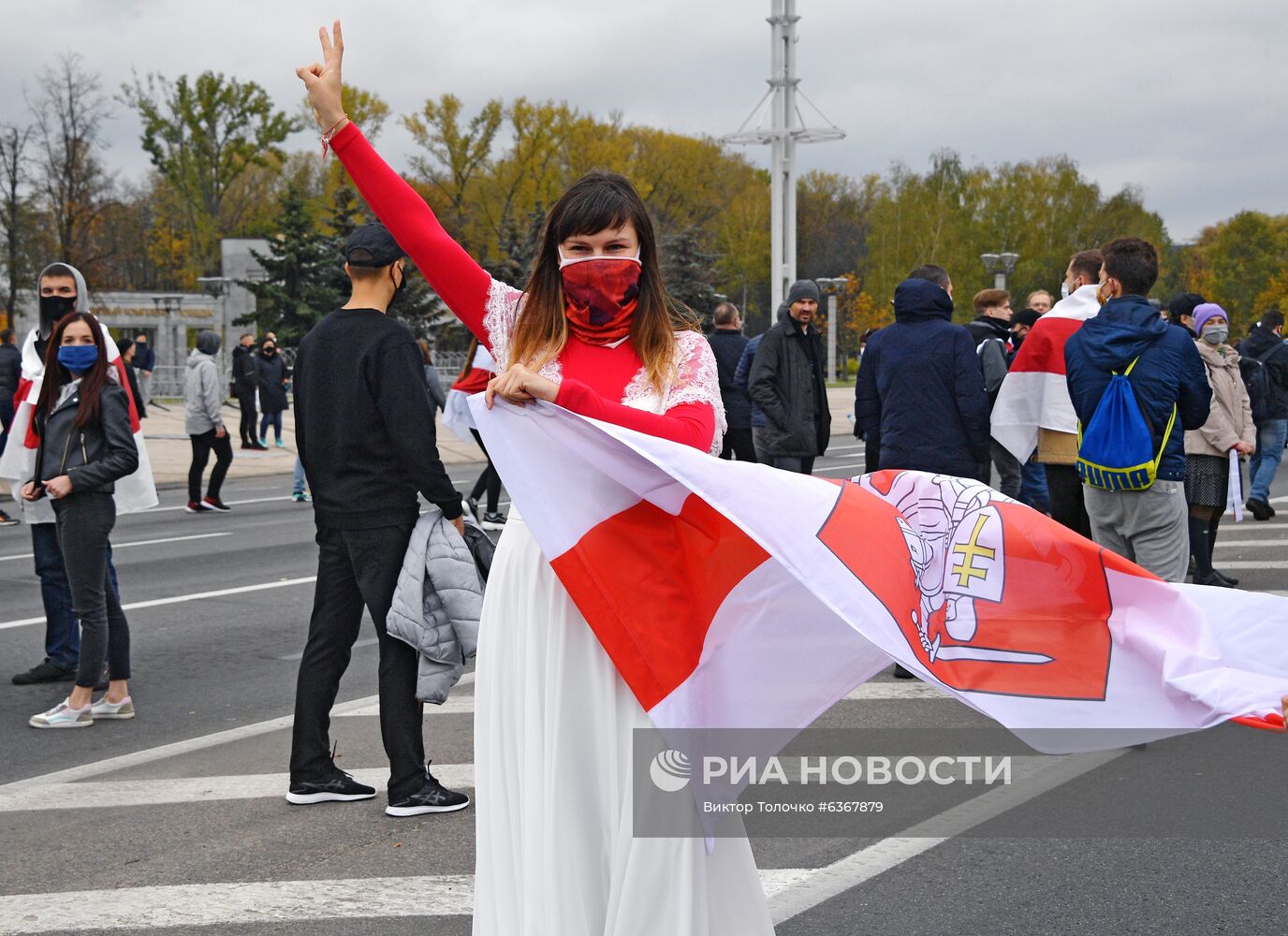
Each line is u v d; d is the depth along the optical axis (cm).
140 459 575
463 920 354
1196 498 837
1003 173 8106
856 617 241
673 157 6406
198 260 6600
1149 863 383
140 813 449
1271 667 289
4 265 3894
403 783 441
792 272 3303
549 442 242
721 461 243
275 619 811
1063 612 294
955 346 644
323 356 432
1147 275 518
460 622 426
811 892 363
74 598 564
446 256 269
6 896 376
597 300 254
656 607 240
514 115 5884
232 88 6500
